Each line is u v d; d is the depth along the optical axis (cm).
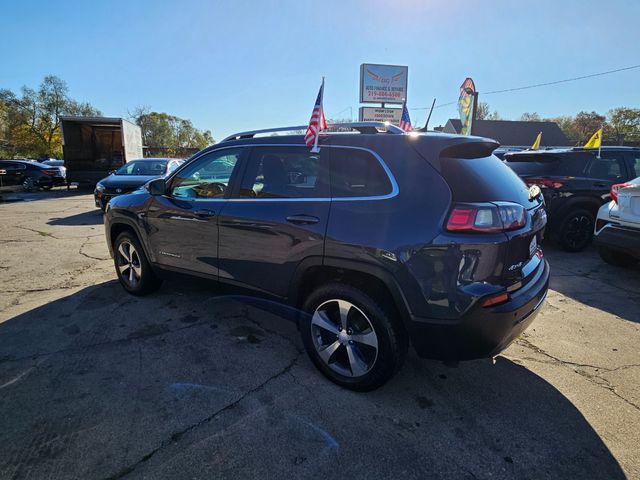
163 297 423
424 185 229
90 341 326
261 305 311
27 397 252
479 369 291
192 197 346
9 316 373
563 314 388
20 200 1386
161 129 7388
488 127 4847
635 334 347
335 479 193
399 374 284
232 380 274
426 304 222
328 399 255
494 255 217
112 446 212
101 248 655
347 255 244
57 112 5616
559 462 205
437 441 219
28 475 192
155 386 266
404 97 2402
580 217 614
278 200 283
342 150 261
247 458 205
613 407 249
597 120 6581
